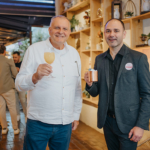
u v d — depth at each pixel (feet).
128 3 10.73
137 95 5.63
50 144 5.82
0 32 17.08
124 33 6.13
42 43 5.70
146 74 5.47
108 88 5.94
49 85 5.32
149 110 5.41
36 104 5.40
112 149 6.29
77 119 6.37
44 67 4.52
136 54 5.65
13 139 11.28
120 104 5.64
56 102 5.38
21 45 20.26
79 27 14.97
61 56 5.60
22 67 5.48
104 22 11.49
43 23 17.42
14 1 16.22
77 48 15.46
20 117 15.97
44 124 5.37
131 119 5.57
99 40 13.15
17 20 16.84
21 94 13.41
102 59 6.32
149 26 9.68
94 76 5.71
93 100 12.92
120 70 5.68
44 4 16.98
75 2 15.12
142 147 8.39
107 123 6.13
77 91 6.26
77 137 11.58
